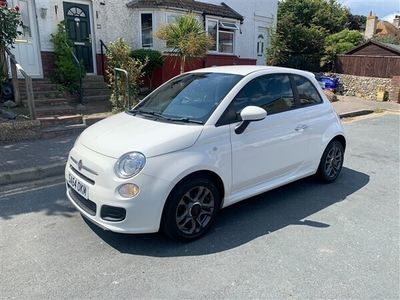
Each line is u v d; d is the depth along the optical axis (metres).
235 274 3.11
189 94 4.31
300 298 2.82
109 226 3.33
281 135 4.37
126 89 9.09
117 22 12.38
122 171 3.29
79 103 9.91
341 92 18.53
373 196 4.93
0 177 5.09
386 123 10.69
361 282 3.03
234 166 3.89
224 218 4.19
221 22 15.58
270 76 4.49
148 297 2.81
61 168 5.63
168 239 3.68
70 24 11.20
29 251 3.44
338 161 5.43
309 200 4.74
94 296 2.82
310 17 28.31
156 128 3.70
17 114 7.77
